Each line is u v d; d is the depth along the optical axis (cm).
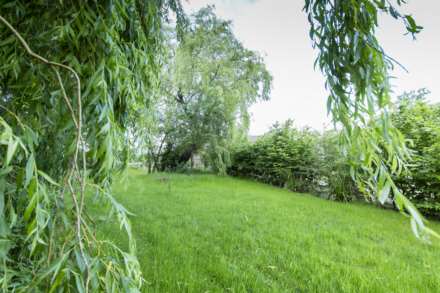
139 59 89
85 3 67
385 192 64
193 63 616
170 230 243
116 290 54
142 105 96
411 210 58
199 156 834
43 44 67
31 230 48
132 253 70
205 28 632
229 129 701
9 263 66
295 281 154
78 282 48
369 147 68
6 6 65
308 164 612
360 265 181
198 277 153
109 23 68
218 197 439
